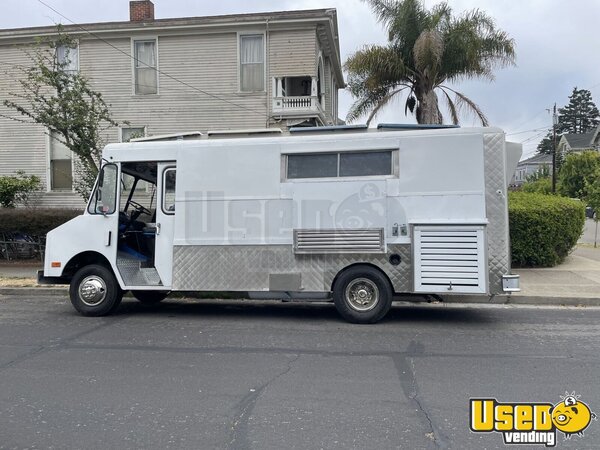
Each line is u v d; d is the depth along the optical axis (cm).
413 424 435
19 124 1962
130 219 920
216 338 723
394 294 816
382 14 1948
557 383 530
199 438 411
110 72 1906
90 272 877
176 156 840
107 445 401
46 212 1533
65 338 730
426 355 632
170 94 1886
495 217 758
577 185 4362
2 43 1931
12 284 1191
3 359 628
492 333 743
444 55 1888
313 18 1781
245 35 1844
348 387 523
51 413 463
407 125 804
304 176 805
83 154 1425
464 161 764
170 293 1048
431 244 768
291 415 454
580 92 8644
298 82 1964
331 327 786
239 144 822
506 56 1945
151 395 505
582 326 787
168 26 1842
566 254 1377
